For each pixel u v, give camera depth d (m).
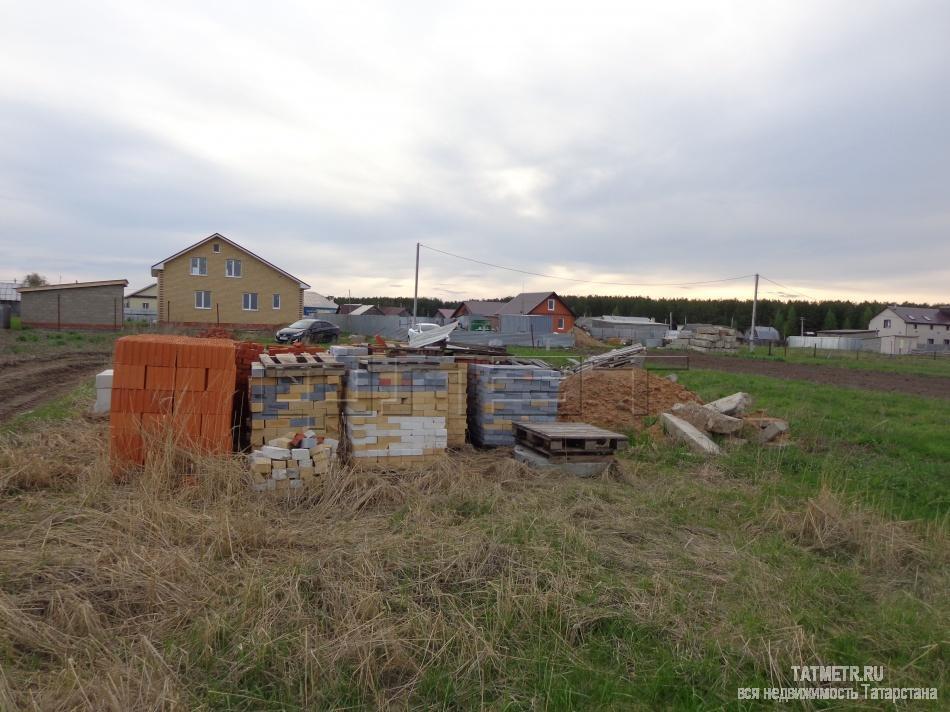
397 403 7.18
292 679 3.14
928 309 72.50
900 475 7.56
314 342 32.28
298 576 4.12
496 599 3.94
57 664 3.24
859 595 4.36
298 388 7.02
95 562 4.26
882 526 5.51
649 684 3.24
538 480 6.84
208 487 5.79
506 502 5.92
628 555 4.79
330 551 4.60
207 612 3.70
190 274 38.47
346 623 3.62
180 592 3.92
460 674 3.28
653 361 27.45
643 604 3.97
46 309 35.19
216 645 3.42
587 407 10.79
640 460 8.26
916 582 4.61
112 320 36.38
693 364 27.31
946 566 4.95
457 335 37.47
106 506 5.56
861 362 31.69
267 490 5.99
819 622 3.90
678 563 4.68
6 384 13.47
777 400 13.66
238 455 6.48
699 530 5.50
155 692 2.99
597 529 5.38
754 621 3.81
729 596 4.19
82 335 30.20
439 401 7.35
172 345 6.57
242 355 8.33
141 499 5.28
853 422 10.95
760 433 9.55
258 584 3.96
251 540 4.68
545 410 8.66
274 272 40.53
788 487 6.97
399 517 5.45
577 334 48.22
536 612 3.84
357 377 7.04
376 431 7.08
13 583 3.96
